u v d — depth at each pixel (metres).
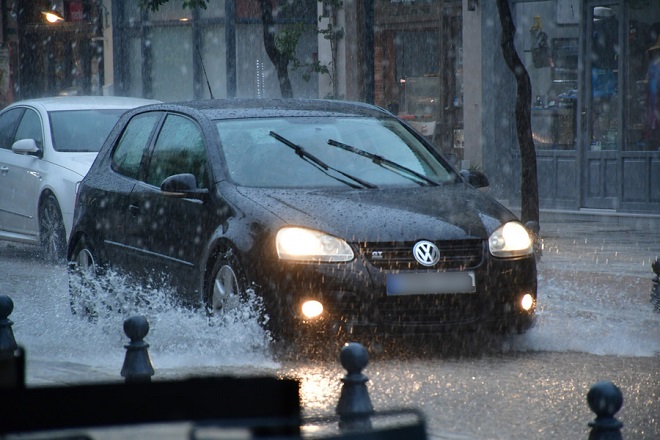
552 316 27.31
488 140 60.00
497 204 23.94
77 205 28.59
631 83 54.03
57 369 19.59
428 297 21.38
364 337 21.27
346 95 67.25
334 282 21.03
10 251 44.22
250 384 6.07
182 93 79.44
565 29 57.03
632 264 37.94
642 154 53.41
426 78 65.69
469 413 17.44
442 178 25.19
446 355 22.42
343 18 66.94
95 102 42.62
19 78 94.56
